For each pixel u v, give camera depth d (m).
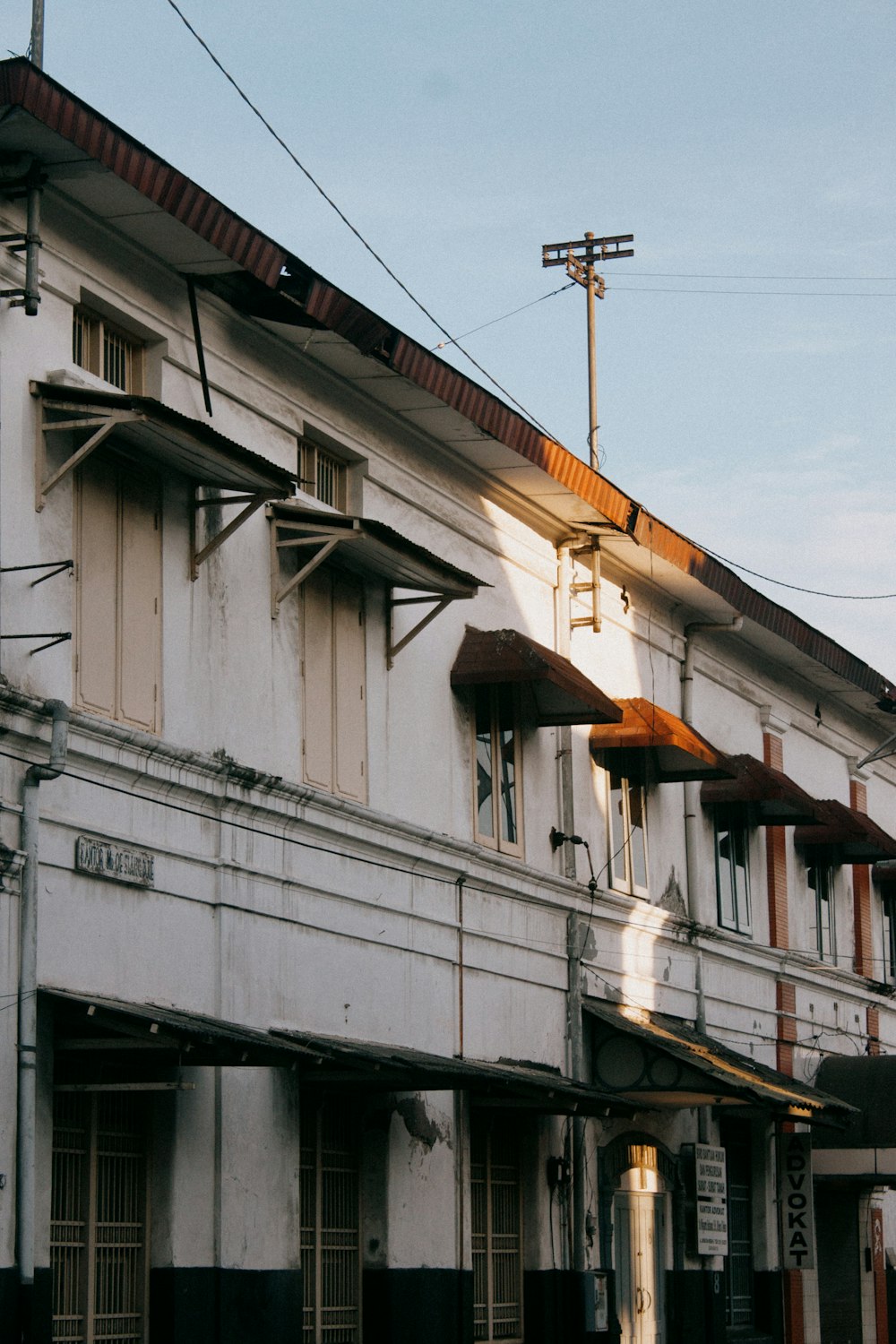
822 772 33.38
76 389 14.99
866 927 34.47
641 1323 24.44
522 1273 22.12
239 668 17.62
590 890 24.09
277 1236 17.16
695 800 27.77
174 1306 15.78
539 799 23.27
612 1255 23.83
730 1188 28.33
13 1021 14.24
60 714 14.75
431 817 20.69
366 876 19.33
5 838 14.41
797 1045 30.55
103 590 15.91
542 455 22.03
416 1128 19.72
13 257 15.05
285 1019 17.69
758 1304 28.53
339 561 19.34
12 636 14.57
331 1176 18.73
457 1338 19.98
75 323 16.09
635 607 26.48
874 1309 31.91
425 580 19.78
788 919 30.83
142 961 15.89
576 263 36.44
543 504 23.41
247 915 17.33
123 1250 15.72
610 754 25.47
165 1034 14.52
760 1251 28.69
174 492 16.95
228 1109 16.70
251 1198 16.86
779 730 31.34
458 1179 20.44
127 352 16.77
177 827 16.52
